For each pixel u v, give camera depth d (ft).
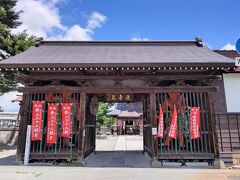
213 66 31.09
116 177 24.25
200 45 46.01
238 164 32.76
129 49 43.62
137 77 34.27
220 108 37.50
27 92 33.73
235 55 45.65
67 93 34.01
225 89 38.34
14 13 55.93
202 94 34.06
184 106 33.40
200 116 33.45
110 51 41.78
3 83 52.13
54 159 32.65
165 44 47.78
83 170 28.12
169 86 33.65
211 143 32.32
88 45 47.80
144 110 46.06
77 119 33.76
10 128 62.85
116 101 41.45
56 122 33.17
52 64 31.14
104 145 67.05
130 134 131.44
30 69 32.09
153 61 32.12
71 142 32.73
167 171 27.76
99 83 35.53
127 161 36.50
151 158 34.65
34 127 32.76
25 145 32.30
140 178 23.80
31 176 24.61
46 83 36.94
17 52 50.90
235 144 34.94
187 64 31.04
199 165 31.89
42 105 33.60
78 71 34.04
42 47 45.65
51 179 23.25
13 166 30.45
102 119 107.04
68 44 48.16
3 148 53.83
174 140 34.55
